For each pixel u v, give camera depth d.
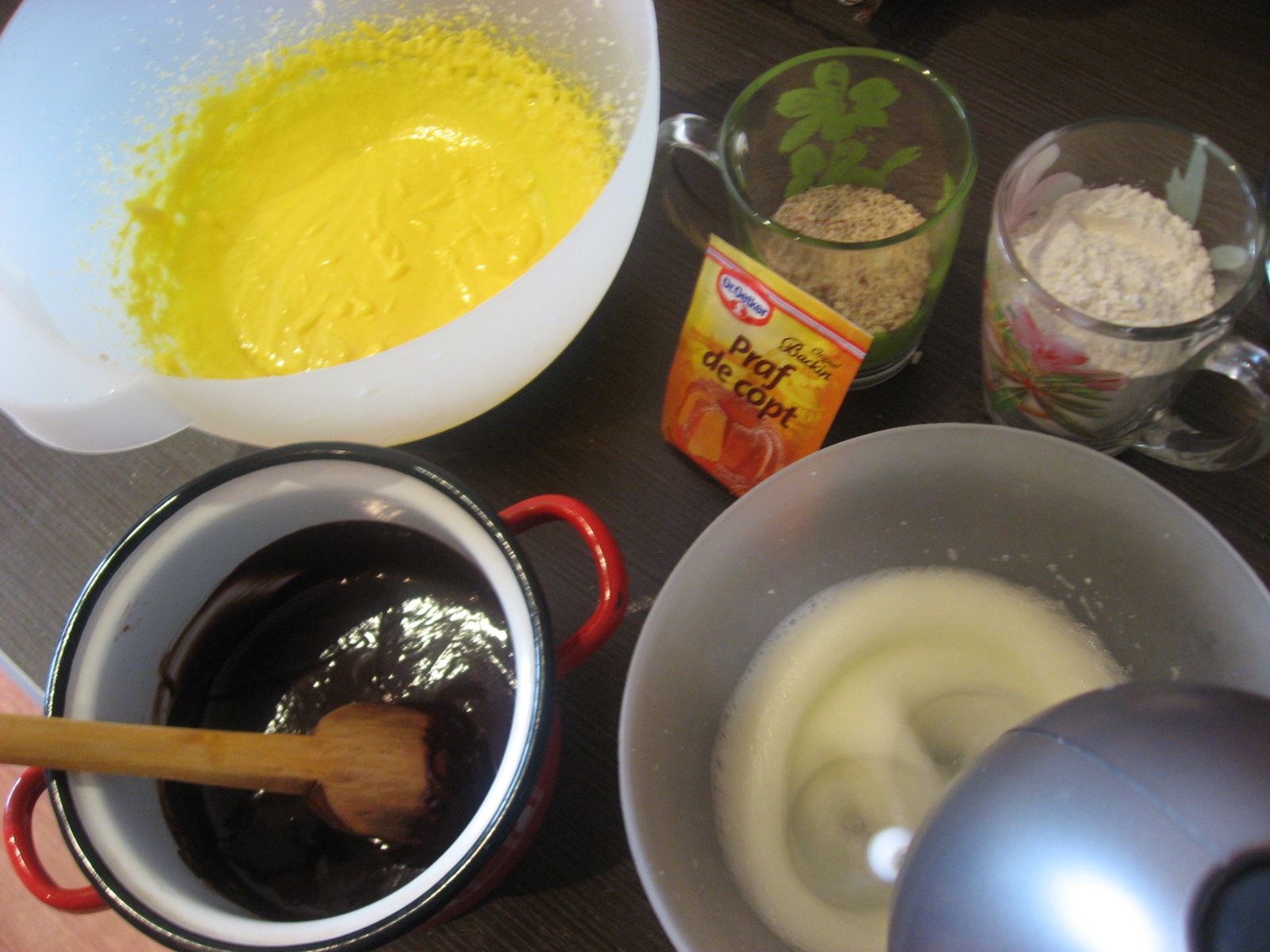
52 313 0.39
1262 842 0.19
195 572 0.32
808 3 0.47
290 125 0.48
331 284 0.43
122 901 0.26
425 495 0.30
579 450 0.41
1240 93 0.43
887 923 0.29
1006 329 0.35
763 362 0.35
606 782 0.36
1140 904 0.19
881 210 0.41
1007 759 0.22
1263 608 0.29
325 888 0.31
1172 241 0.36
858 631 0.34
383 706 0.31
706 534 0.31
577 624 0.38
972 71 0.45
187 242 0.45
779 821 0.32
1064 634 0.34
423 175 0.46
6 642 0.39
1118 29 0.45
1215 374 0.39
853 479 0.33
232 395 0.32
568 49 0.45
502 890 0.34
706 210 0.43
